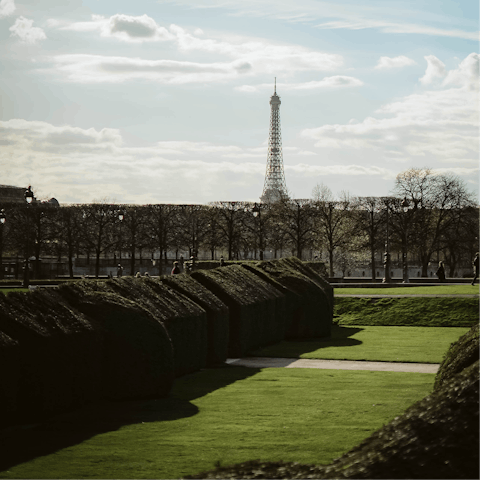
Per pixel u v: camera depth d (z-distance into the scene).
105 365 14.41
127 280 17.83
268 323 26.58
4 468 9.30
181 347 18.38
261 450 10.12
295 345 26.95
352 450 6.05
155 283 19.20
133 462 9.55
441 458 5.67
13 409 11.84
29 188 47.81
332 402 14.14
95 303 14.66
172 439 10.88
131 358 14.56
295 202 92.62
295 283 29.91
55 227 88.19
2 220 59.56
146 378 14.66
